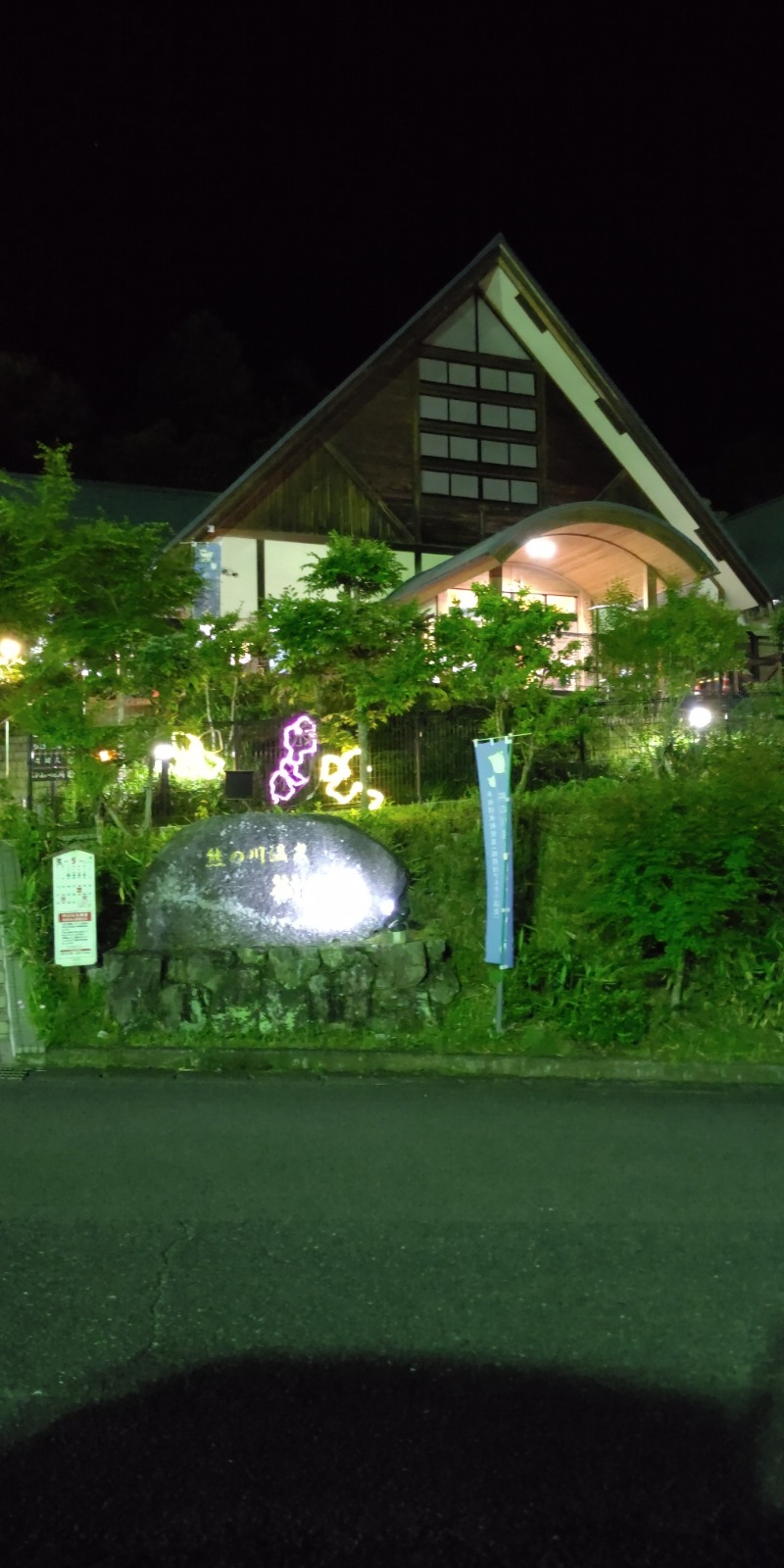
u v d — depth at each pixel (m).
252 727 14.65
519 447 23.36
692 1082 8.55
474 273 22.45
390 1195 5.85
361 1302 4.54
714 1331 4.30
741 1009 9.56
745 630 14.06
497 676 12.80
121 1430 3.63
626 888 9.38
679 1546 3.11
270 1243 5.17
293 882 9.80
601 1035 8.98
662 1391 3.87
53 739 11.82
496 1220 5.48
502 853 9.20
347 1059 8.84
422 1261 4.96
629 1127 7.23
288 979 9.34
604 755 14.06
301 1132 7.03
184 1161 6.40
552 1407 3.76
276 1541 3.11
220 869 9.84
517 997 9.45
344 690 13.98
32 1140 6.81
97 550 12.70
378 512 22.16
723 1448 3.54
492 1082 8.43
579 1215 5.56
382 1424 3.67
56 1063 8.76
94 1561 3.03
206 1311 4.45
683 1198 5.84
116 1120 7.26
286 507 21.58
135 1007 9.24
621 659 13.41
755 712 13.74
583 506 18.84
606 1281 4.76
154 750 13.25
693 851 9.20
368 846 10.04
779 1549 3.10
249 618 17.42
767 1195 5.90
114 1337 4.24
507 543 18.56
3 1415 3.71
